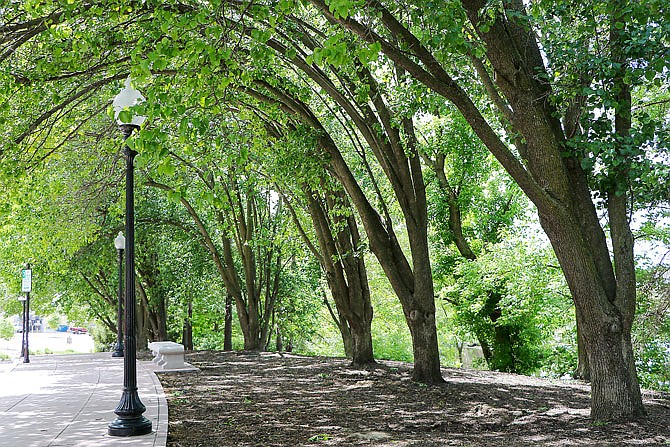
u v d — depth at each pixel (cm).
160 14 776
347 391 1285
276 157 1433
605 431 828
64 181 1883
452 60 1027
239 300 2452
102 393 1232
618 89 908
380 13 788
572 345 2169
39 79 1048
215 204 789
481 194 2486
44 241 1970
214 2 709
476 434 861
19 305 3400
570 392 1278
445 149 2252
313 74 1273
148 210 2488
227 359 2047
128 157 884
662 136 886
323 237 1719
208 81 770
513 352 2384
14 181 1287
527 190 898
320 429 896
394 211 2214
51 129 1305
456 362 3409
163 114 675
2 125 1196
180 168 1792
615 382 907
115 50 1116
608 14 877
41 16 988
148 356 2306
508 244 2159
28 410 1021
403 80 1189
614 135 895
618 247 945
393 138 1348
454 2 732
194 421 955
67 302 3225
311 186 1446
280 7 725
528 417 982
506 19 921
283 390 1307
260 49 739
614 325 909
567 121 1023
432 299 1392
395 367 1669
